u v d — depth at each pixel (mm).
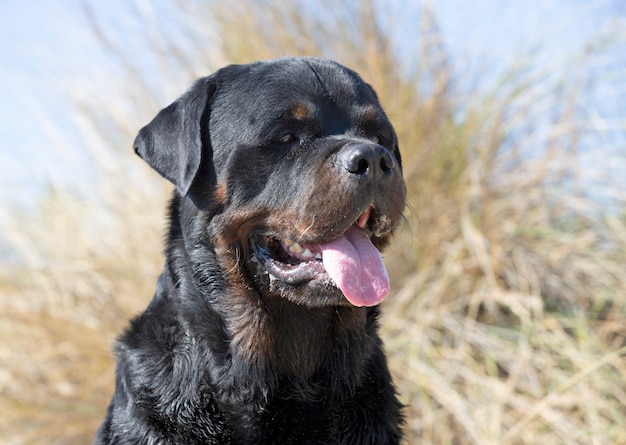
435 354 5664
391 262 6016
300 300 3205
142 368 3285
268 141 3271
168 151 3418
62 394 6004
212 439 3201
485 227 6066
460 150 6191
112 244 6406
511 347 5711
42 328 6133
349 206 3090
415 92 6281
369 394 3367
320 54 6344
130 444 3205
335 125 3373
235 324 3291
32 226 6754
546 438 5117
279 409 3271
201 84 3463
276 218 3229
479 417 5219
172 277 3443
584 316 5812
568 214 6289
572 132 6109
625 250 6043
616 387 5324
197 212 3373
